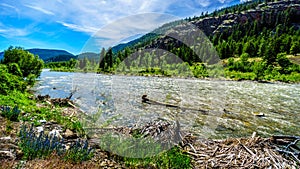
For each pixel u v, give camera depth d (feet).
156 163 11.91
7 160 9.50
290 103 42.34
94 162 11.19
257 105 38.93
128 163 11.66
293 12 356.59
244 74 122.52
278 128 25.02
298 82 111.04
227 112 31.22
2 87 29.04
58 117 19.71
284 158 13.91
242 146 14.90
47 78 81.46
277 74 134.21
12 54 64.54
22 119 17.38
